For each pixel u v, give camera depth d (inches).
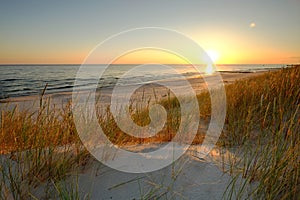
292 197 58.8
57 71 2657.5
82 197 61.1
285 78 153.6
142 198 60.0
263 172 65.5
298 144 70.6
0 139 87.3
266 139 94.3
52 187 64.4
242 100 150.0
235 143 101.8
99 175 71.6
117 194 62.9
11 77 1633.9
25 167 69.5
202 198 60.5
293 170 63.8
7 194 56.8
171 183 67.3
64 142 89.4
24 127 88.5
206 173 72.8
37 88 929.5
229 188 64.6
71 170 72.6
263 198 59.2
